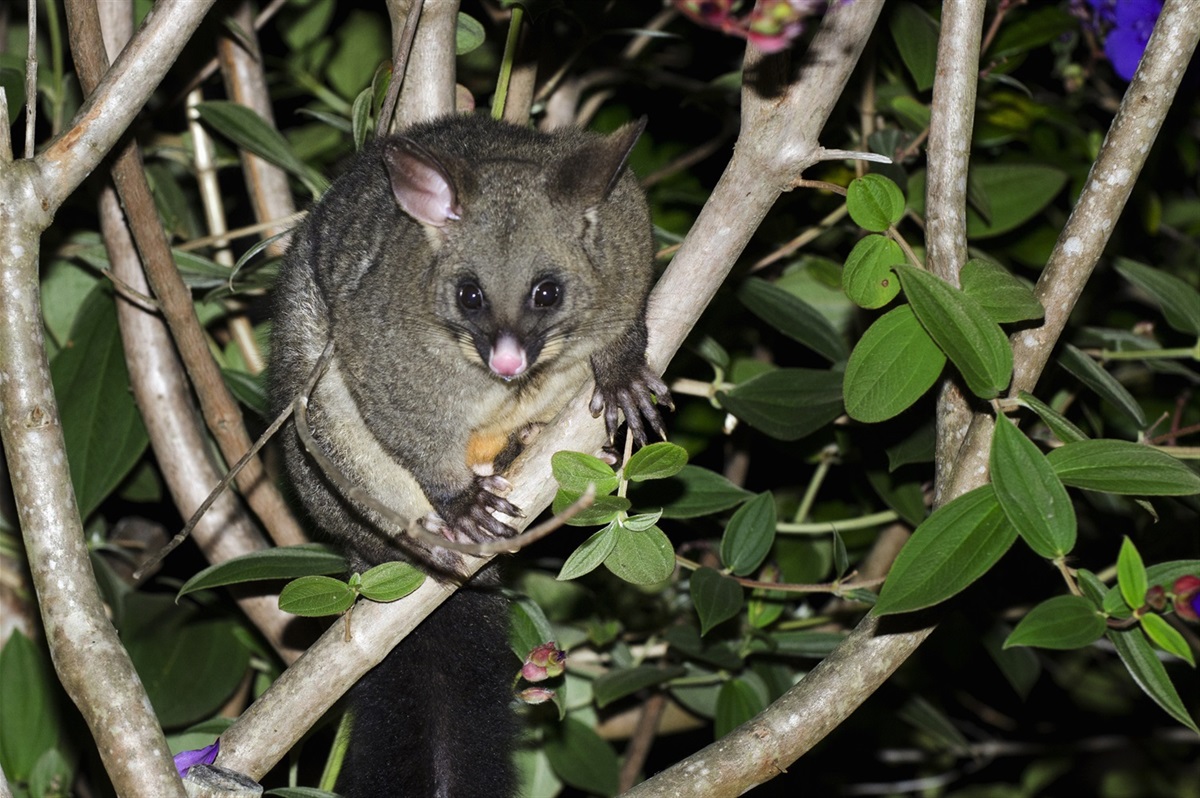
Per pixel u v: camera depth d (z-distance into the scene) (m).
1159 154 2.09
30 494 1.58
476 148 1.76
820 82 1.60
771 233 2.01
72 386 1.90
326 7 2.09
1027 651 1.99
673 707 2.05
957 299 1.61
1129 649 1.59
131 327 1.88
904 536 1.96
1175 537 1.98
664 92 2.14
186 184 2.09
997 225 1.98
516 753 1.79
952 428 1.68
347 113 2.08
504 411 1.78
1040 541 1.59
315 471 1.78
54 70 1.96
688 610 1.97
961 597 1.83
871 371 1.64
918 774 2.34
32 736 1.89
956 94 1.65
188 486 1.89
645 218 1.78
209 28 1.96
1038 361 1.65
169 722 1.88
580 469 1.60
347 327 1.74
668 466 1.60
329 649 1.64
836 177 2.00
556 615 1.97
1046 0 2.02
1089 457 1.60
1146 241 2.18
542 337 1.74
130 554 2.00
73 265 1.98
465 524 1.72
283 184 1.97
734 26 1.48
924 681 2.13
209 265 1.89
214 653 1.91
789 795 2.23
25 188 1.60
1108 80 2.10
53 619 1.58
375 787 1.76
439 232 1.74
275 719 1.64
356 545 1.77
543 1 1.83
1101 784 2.61
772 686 1.92
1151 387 2.07
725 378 1.97
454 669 1.78
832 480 2.08
